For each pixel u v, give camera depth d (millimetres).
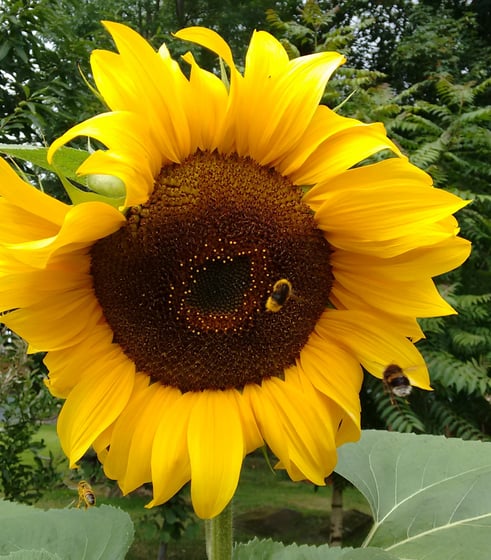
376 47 1994
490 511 303
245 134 258
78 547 286
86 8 1736
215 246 256
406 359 272
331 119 258
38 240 223
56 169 214
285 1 2113
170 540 989
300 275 270
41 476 916
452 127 1091
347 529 1168
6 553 282
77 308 255
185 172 255
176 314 260
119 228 250
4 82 1060
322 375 271
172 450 248
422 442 347
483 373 877
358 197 251
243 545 309
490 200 1062
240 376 268
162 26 2189
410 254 262
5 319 245
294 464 264
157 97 236
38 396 895
